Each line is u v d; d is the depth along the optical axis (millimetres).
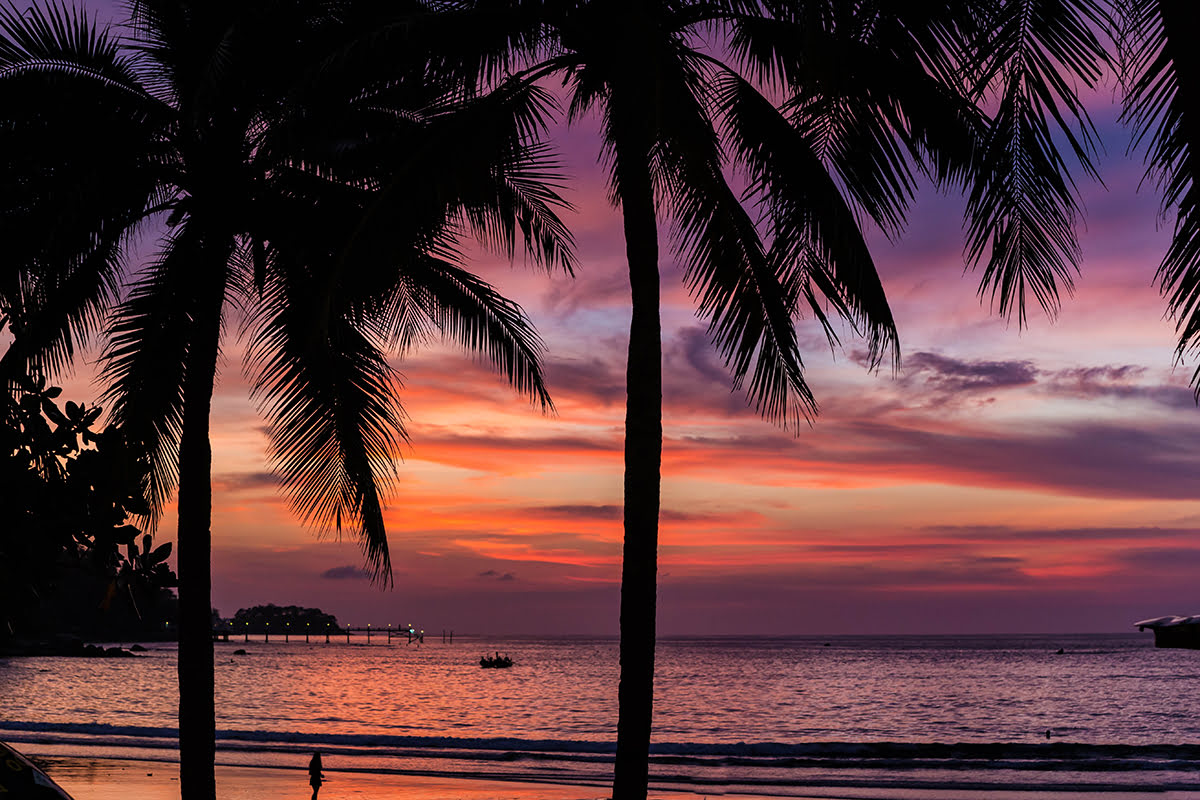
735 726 50438
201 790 10914
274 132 9305
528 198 11766
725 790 18062
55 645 182125
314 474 12203
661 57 9211
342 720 50312
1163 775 20328
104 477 4379
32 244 10391
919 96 8797
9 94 10281
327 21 10609
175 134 11562
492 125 9469
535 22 9891
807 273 10516
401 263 10383
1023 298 7500
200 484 11266
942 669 129625
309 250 11352
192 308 11906
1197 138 4410
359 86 9773
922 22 7172
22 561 4219
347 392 12195
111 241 11727
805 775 20469
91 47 11141
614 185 10883
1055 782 19219
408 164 9312
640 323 9602
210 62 9555
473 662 179750
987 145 7188
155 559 4496
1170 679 98375
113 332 11727
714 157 9914
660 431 9602
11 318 10586
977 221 7488
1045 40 6234
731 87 10453
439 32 9289
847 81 8242
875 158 9586
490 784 18344
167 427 12375
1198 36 4426
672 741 42000
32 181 10508
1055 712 59719
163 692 73500
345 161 10602
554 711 58938
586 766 21641
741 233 10867
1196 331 5344
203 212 11430
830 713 59438
